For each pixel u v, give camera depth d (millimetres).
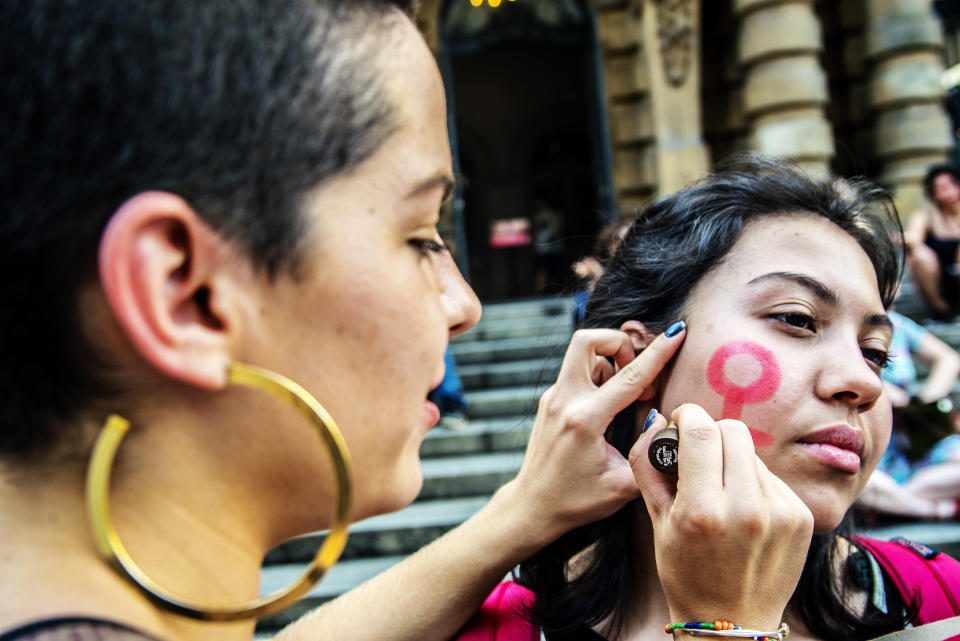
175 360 450
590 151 15430
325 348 509
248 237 475
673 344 925
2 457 473
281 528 566
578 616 1060
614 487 917
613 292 1132
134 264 432
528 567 1128
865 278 945
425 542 3473
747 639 701
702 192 1053
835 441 877
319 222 494
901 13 8141
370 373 525
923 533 2936
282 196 479
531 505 955
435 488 3975
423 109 555
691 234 1011
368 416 534
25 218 435
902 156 8188
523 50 15328
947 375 3713
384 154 521
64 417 468
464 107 15367
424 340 552
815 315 910
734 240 969
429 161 554
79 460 476
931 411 3324
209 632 522
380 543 3490
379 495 570
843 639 1005
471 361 5703
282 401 504
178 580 497
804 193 991
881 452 960
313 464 528
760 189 997
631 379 920
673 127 8211
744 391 894
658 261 1032
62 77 437
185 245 461
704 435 723
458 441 4434
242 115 463
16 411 456
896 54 8141
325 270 498
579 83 15289
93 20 441
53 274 447
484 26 8977
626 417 1065
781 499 712
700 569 715
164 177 444
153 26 446
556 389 982
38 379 460
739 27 7844
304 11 493
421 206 551
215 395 494
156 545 489
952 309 5359
